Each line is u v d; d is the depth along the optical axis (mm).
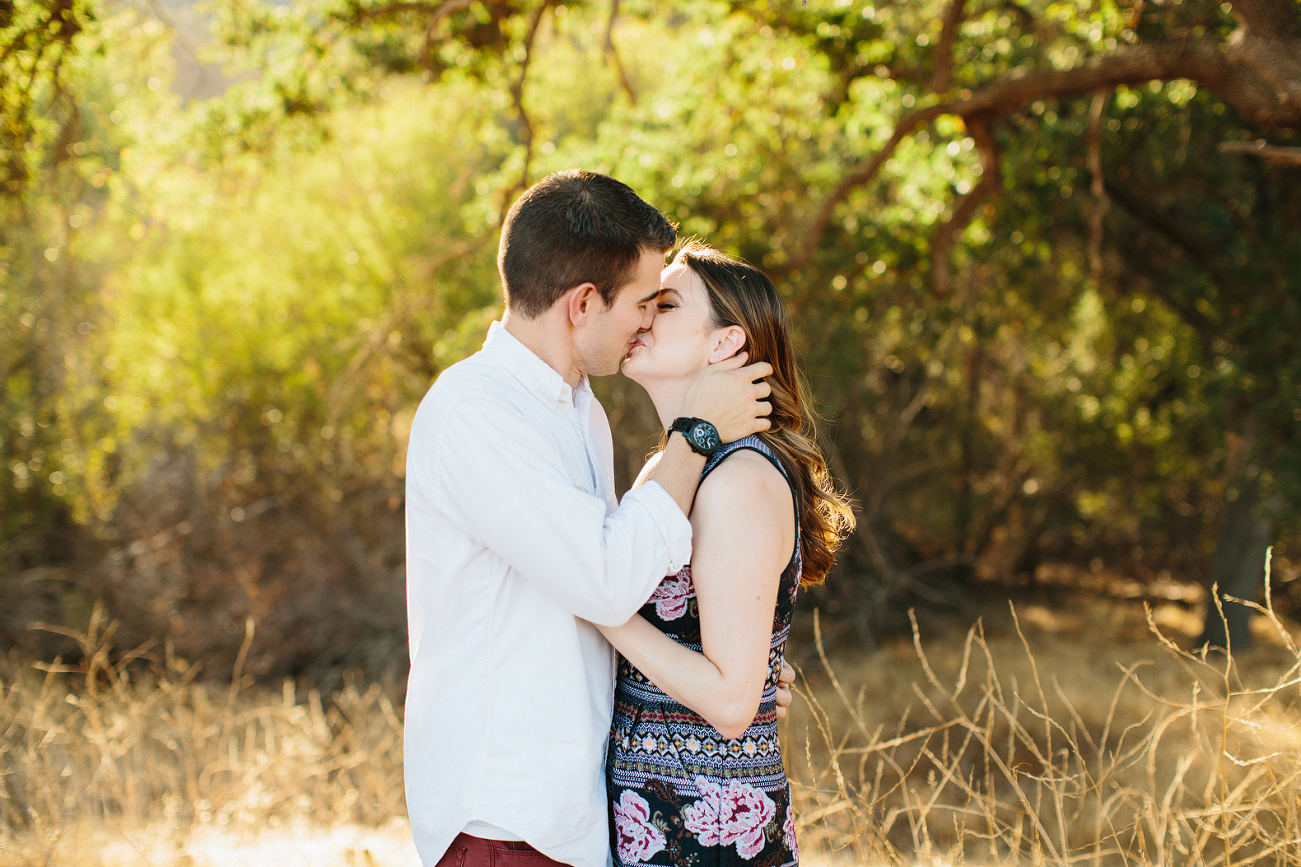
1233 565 10414
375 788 4016
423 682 1494
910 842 3717
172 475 10961
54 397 11227
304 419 11359
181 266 11820
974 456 13789
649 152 8109
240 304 11633
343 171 11945
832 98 8094
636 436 9328
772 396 1642
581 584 1354
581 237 1480
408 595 1543
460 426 1420
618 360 1609
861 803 2453
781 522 1465
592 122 11484
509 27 8328
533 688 1438
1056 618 12219
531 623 1448
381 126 12312
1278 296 9234
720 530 1423
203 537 10648
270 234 12109
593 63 10977
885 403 12141
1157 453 12828
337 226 12125
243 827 3412
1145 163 9406
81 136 5766
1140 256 10680
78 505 10953
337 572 10789
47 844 2764
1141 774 4426
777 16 7590
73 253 9289
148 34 6156
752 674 1381
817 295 9141
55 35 4785
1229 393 9523
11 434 10977
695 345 1614
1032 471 13992
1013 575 14180
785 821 1555
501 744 1430
